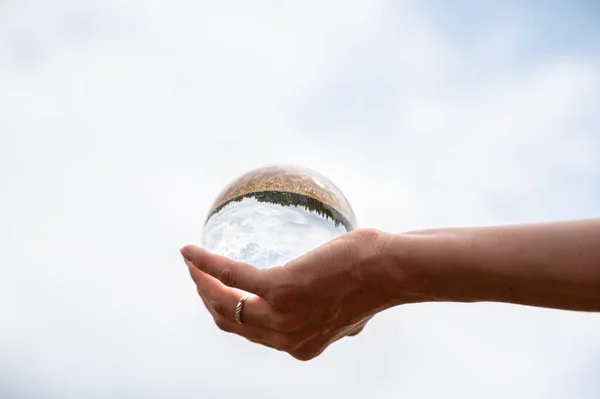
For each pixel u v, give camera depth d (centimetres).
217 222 154
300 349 142
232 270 129
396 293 126
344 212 158
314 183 154
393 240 122
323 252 125
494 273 112
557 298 109
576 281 105
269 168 160
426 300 126
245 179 158
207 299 143
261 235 147
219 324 146
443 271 117
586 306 108
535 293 111
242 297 138
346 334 146
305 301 129
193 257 132
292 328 135
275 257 145
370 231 126
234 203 153
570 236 107
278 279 127
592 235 105
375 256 121
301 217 148
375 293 127
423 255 117
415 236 121
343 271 124
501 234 114
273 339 141
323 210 150
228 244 149
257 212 150
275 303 129
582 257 105
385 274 122
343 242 125
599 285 103
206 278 143
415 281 121
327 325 135
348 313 132
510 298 115
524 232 112
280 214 149
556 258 107
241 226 149
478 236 115
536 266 108
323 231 148
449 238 117
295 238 147
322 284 126
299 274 126
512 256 110
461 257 114
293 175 155
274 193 151
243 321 139
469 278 115
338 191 162
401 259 119
